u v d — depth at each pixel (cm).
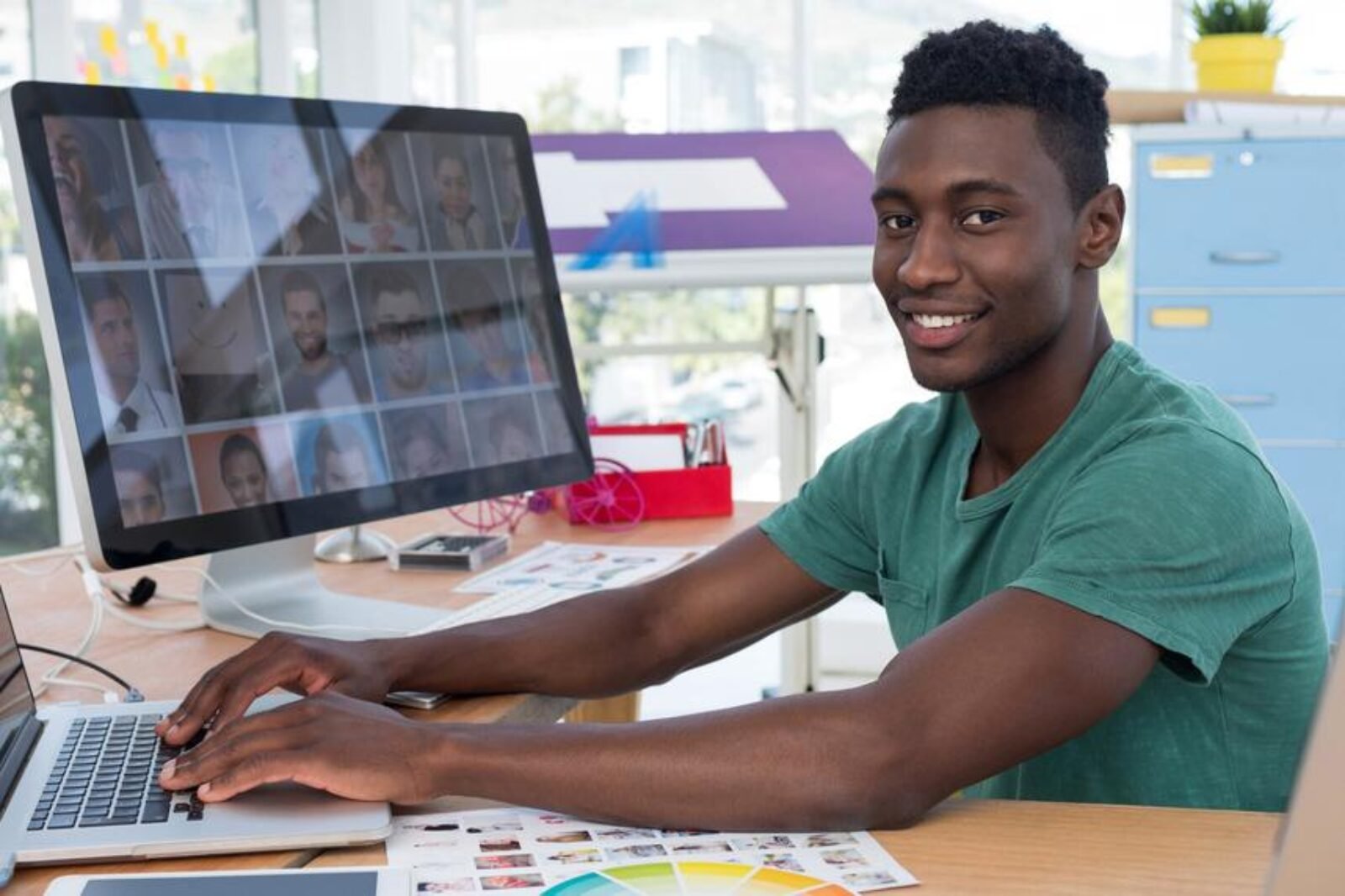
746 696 369
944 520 128
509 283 164
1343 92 358
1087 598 101
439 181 158
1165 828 99
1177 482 107
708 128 423
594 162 293
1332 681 66
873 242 277
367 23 451
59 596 166
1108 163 117
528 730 101
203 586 151
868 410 398
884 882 89
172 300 131
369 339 148
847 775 96
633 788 97
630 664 135
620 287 274
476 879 89
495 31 444
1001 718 98
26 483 366
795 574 141
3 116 123
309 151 145
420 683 126
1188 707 117
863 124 407
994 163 109
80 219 126
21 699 112
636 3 426
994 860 93
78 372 124
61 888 87
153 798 100
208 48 418
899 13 400
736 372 419
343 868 90
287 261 141
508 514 207
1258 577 110
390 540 188
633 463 211
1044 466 119
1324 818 67
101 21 379
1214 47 343
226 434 134
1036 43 112
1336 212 317
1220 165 322
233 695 114
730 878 89
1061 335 117
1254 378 326
